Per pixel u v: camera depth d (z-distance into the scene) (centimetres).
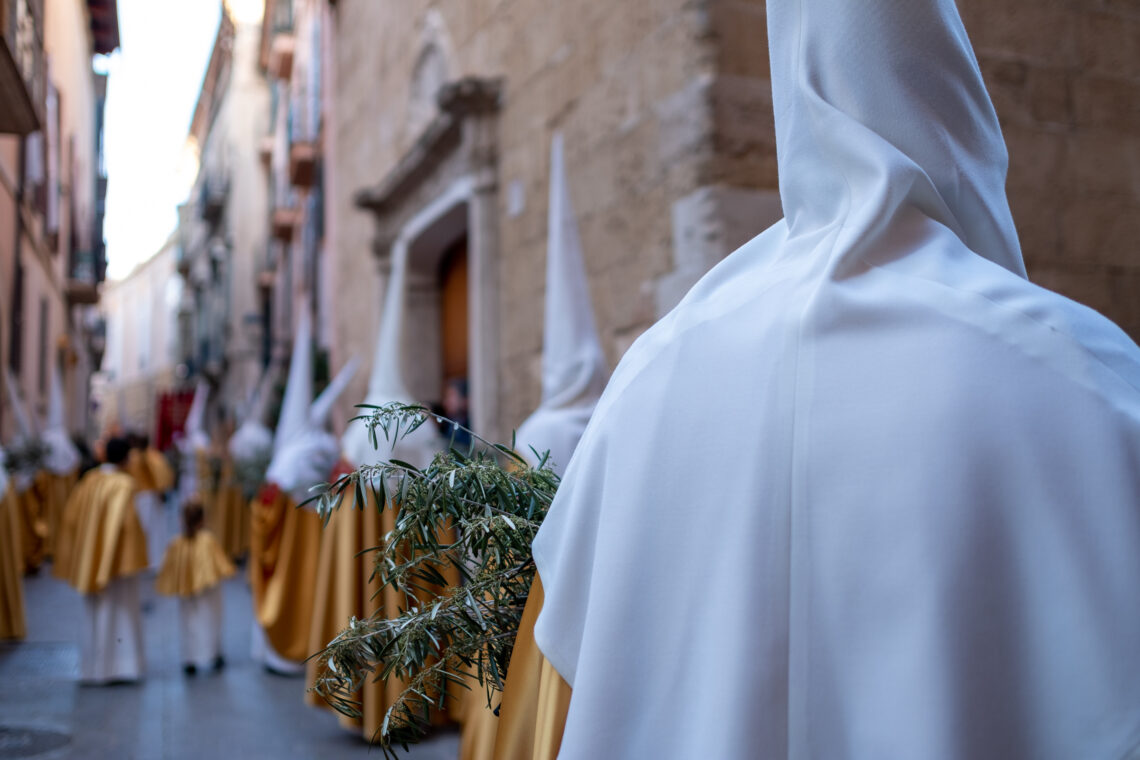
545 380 432
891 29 101
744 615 89
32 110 1003
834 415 89
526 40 784
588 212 669
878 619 83
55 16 1988
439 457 141
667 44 575
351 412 1239
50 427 1532
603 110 654
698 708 91
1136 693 73
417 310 1065
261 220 2977
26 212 1681
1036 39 554
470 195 852
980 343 85
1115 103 567
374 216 1152
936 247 94
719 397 97
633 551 97
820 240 99
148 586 1109
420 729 133
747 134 539
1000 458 81
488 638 128
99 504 619
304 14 1852
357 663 131
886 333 89
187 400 3644
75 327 2789
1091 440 79
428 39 1012
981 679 79
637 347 110
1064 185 550
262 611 638
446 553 135
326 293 1559
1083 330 85
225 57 3250
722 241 525
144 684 620
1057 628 78
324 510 135
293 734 493
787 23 110
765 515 90
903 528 83
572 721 96
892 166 96
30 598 1035
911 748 78
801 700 85
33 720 531
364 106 1261
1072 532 78
